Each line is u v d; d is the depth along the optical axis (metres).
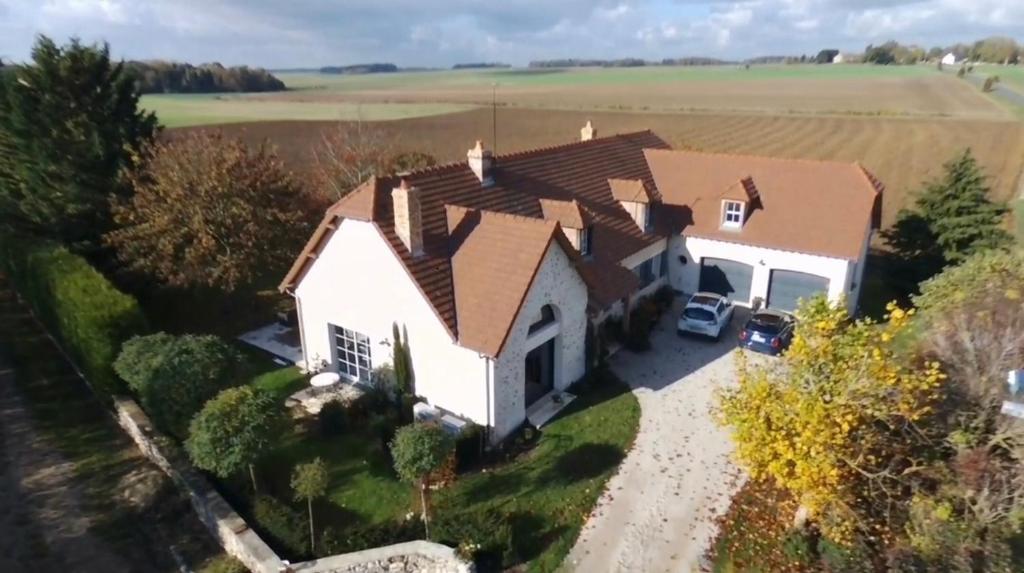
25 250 32.81
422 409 24.41
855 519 17.75
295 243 34.78
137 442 24.25
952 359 19.58
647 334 31.86
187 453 22.16
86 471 22.72
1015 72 171.25
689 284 38.34
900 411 16.06
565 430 24.64
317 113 97.44
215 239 32.12
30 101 34.81
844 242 33.00
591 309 27.67
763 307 35.97
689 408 26.27
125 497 21.42
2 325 33.81
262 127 79.38
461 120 98.19
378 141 56.38
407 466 18.75
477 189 29.41
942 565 16.38
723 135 86.75
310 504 19.25
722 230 36.50
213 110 98.75
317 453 23.19
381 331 26.02
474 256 24.86
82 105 35.75
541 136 85.12
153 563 18.94
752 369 25.92
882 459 18.11
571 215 29.03
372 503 20.78
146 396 22.20
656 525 20.02
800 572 17.91
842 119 95.75
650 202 35.59
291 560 18.47
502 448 23.52
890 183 62.34
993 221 36.88
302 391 27.42
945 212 37.03
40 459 23.31
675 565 18.58
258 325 34.56
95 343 24.77
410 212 23.73
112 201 33.34
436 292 23.83
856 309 36.72
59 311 28.42
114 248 35.09
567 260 25.39
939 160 69.38
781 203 35.88
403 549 17.98
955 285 26.31
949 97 119.94
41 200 34.81
